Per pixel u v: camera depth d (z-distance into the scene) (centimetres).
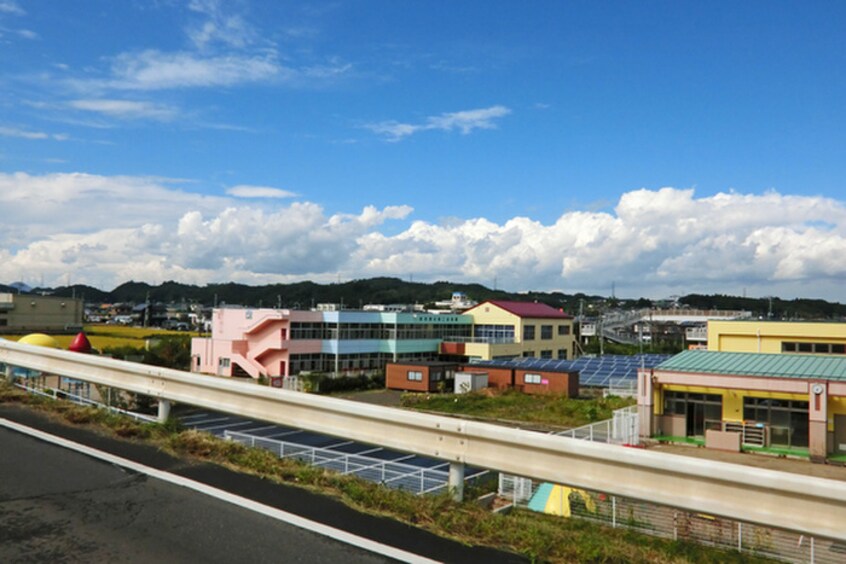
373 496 557
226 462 669
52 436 758
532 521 548
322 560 429
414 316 5403
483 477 1138
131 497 552
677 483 471
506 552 459
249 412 719
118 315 13475
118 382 888
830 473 1850
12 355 1126
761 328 3130
